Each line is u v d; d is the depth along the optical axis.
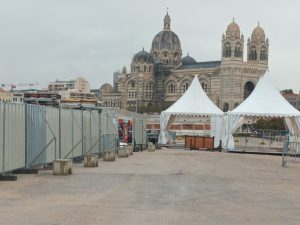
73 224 11.34
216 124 53.22
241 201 15.61
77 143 28.48
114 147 36.47
